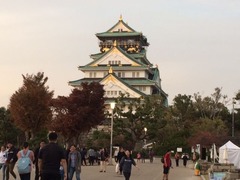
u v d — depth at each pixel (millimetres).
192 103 104500
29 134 65062
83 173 32469
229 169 29625
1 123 74562
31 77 64125
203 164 37969
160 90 119875
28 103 62156
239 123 108625
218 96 109188
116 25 124625
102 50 123938
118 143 72938
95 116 59094
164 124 78625
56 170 11953
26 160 15492
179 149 74875
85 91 59219
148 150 82812
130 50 122312
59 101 59000
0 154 22953
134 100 82500
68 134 58562
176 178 32625
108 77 105625
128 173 20641
